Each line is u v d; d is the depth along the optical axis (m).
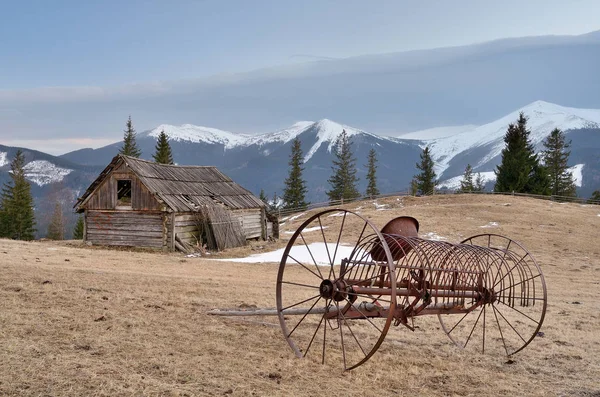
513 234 38.56
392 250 10.63
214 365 9.05
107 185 33.88
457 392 9.00
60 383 7.48
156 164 36.94
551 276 26.30
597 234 40.16
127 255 28.14
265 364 9.43
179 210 32.66
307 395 8.12
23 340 9.34
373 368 9.88
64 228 126.94
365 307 10.09
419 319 14.82
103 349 9.28
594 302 19.20
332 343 11.41
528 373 10.36
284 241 39.81
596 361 11.32
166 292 15.54
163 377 8.20
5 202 94.44
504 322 14.91
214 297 15.41
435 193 77.38
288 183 108.75
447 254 11.23
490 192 78.56
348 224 43.19
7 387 7.18
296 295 16.95
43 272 17.11
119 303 13.23
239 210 38.47
